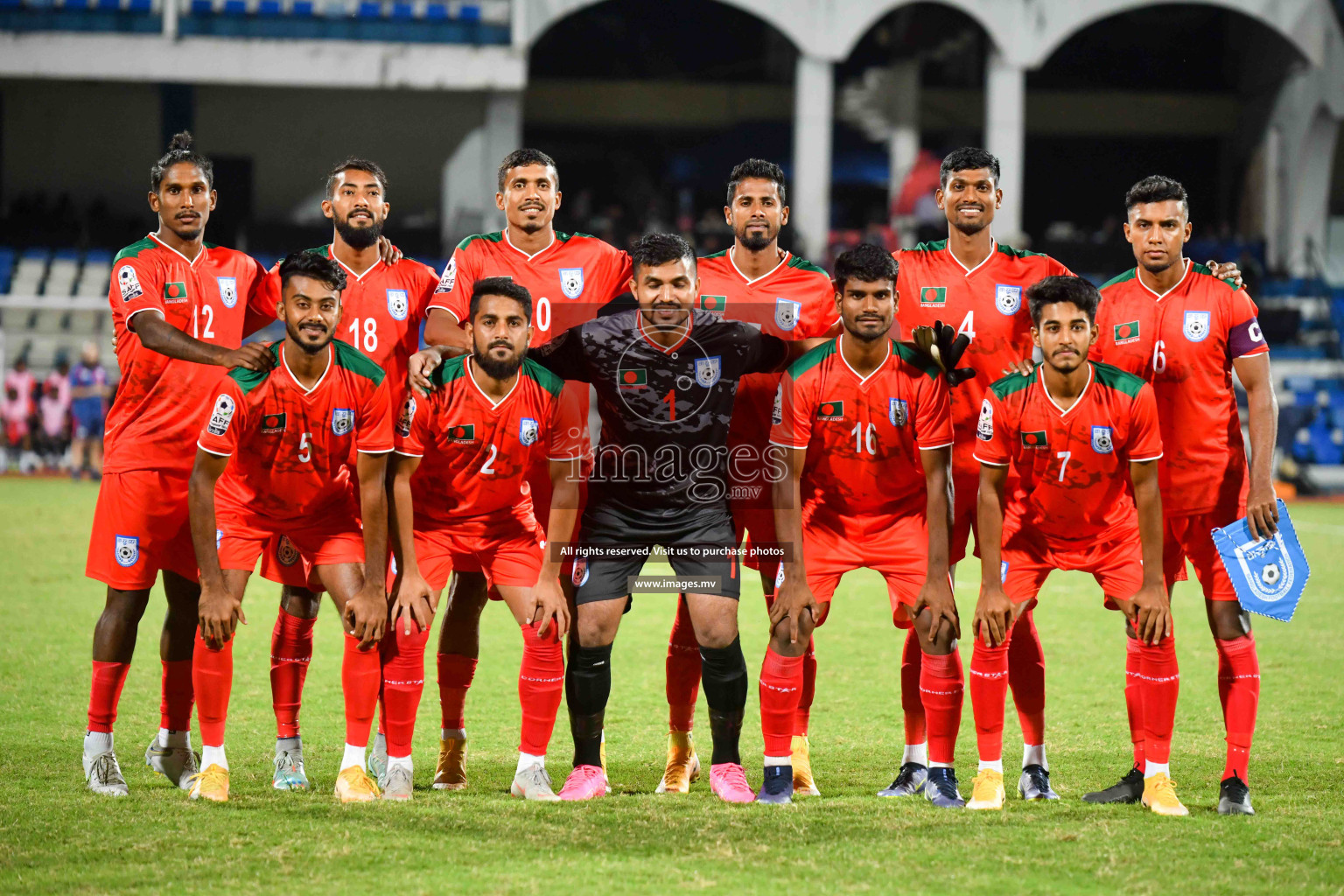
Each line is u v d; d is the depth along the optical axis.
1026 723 6.38
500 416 6.08
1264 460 6.17
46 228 32.28
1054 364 5.88
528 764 6.22
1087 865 5.05
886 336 6.25
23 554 14.84
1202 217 37.72
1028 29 30.75
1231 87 36.81
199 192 6.68
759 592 14.02
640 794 6.27
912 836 5.46
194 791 6.08
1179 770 6.80
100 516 6.45
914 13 34.06
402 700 6.15
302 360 5.98
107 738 6.29
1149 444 5.97
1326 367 29.58
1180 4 35.38
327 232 33.84
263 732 7.54
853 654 10.20
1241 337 6.37
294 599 6.52
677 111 36.50
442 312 6.94
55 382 26.09
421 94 33.50
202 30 30.25
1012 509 6.45
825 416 6.22
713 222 31.89
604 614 6.15
